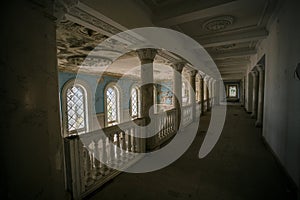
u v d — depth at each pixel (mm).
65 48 4746
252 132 5836
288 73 2750
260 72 6656
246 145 4473
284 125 2926
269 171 3010
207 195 2350
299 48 2295
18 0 1036
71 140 2188
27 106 1092
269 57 4203
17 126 1031
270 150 3936
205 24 4004
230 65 10453
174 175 2932
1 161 954
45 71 1243
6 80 973
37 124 1171
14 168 1013
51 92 1312
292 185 2451
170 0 3082
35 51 1153
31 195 1116
